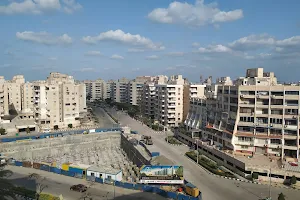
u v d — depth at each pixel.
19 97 195.00
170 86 163.50
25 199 64.31
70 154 129.50
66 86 163.88
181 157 102.88
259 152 90.50
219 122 103.88
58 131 153.75
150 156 102.06
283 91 86.44
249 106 91.56
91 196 68.06
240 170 83.38
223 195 67.94
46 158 121.56
